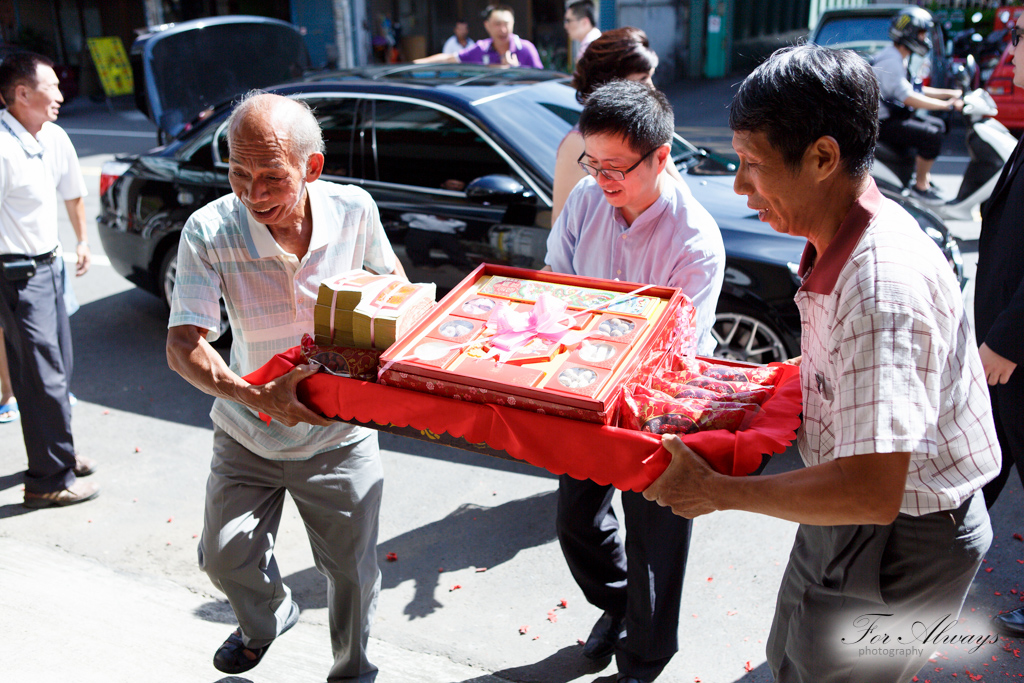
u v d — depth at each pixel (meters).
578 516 2.38
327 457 2.22
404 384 1.77
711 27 16.56
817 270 1.45
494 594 2.97
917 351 1.31
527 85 4.71
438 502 3.57
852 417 1.34
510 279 2.18
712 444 1.49
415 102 4.48
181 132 5.52
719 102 13.72
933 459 1.50
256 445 2.17
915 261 1.34
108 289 6.31
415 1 17.20
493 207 4.18
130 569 3.14
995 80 8.39
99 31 17.84
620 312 1.94
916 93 6.88
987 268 2.55
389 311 1.85
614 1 16.42
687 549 2.25
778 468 3.70
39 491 3.54
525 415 1.64
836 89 1.30
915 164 7.29
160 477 3.81
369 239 2.29
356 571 2.31
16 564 3.16
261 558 2.31
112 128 14.09
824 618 1.68
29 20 17.81
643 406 1.65
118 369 4.98
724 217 4.09
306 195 2.12
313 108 4.76
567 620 2.82
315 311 1.92
